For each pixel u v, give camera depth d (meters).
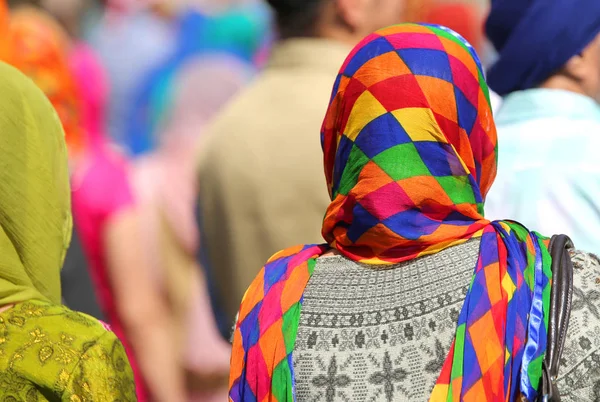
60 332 5.79
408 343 5.22
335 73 8.91
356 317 5.35
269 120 8.82
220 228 8.99
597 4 8.12
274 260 5.82
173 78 13.11
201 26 13.67
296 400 5.34
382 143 5.43
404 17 9.93
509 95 8.40
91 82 13.14
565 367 5.05
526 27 8.28
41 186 6.15
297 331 5.43
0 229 5.98
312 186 8.70
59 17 14.01
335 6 8.84
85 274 9.05
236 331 5.64
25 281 6.00
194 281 11.30
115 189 11.00
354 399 5.23
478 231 5.46
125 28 14.14
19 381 5.64
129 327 11.23
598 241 7.68
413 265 5.42
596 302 5.15
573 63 8.20
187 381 11.52
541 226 7.78
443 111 5.47
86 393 5.70
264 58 13.58
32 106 6.19
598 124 8.02
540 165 7.90
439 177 5.42
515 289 5.19
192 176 11.48
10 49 10.02
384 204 5.41
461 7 11.40
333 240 5.75
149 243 11.33
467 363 5.08
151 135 13.11
